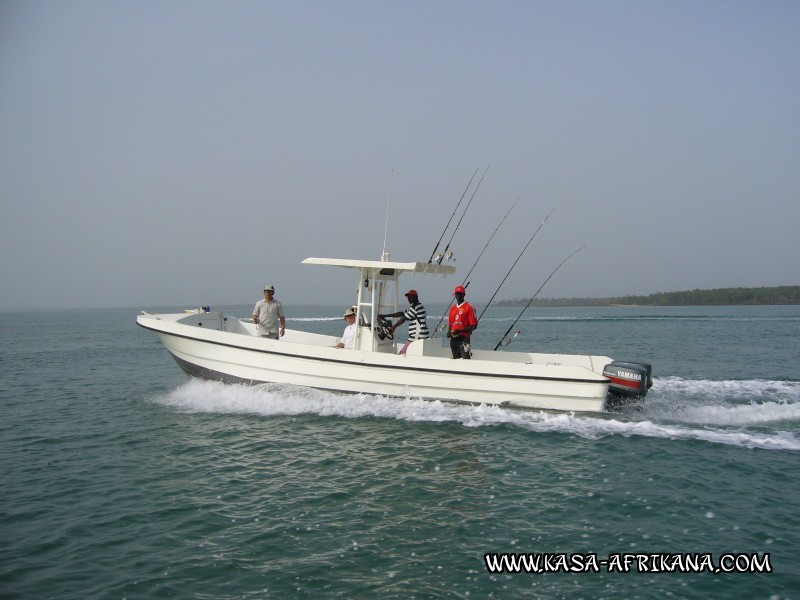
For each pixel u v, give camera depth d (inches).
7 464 343.9
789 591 198.7
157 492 293.0
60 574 211.8
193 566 217.0
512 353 503.8
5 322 3656.5
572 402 425.4
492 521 255.4
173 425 423.2
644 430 394.6
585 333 1617.9
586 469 320.8
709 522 253.6
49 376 740.0
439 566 217.2
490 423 408.8
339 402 447.8
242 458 344.8
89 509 272.1
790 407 463.5
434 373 435.8
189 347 482.9
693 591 199.9
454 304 461.7
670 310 4606.3
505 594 198.7
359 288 463.8
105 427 430.3
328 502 277.0
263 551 228.7
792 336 1382.9
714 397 523.2
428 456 343.6
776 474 312.0
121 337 1669.5
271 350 457.7
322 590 200.8
